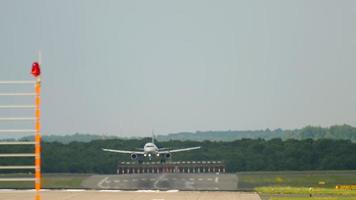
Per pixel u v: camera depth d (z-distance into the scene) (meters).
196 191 129.00
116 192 122.19
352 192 130.75
